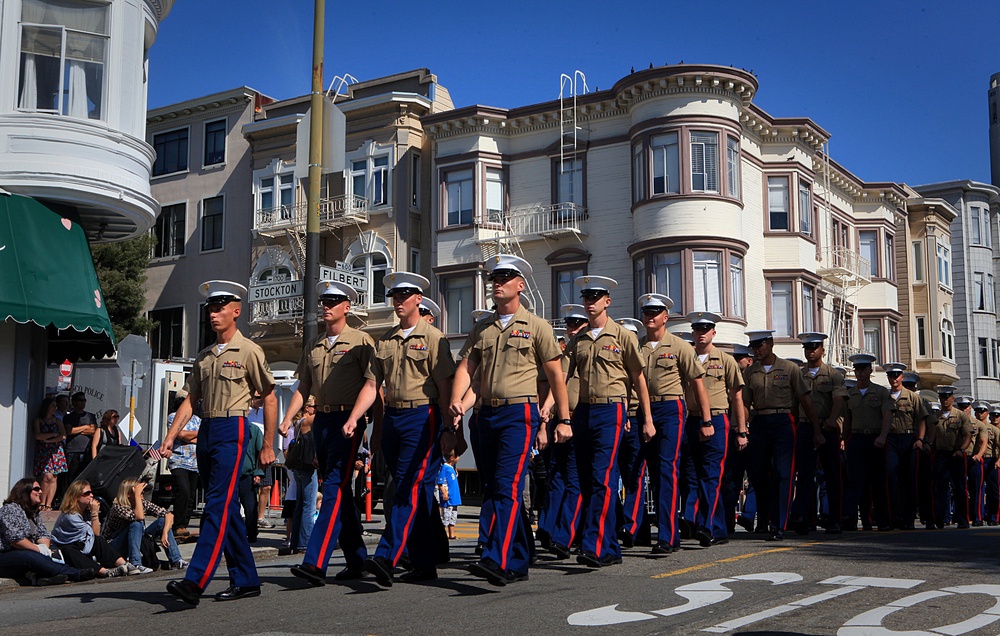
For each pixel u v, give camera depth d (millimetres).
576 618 6422
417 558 8188
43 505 15672
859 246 40594
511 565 7949
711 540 10734
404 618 6535
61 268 14859
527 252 32469
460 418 7867
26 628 6852
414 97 33500
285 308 33781
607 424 8812
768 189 33719
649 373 10297
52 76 15773
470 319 32438
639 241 30219
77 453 17141
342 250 34406
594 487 8797
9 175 15055
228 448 7570
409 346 8031
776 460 11961
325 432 8227
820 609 6656
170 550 11023
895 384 15570
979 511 18750
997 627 6055
